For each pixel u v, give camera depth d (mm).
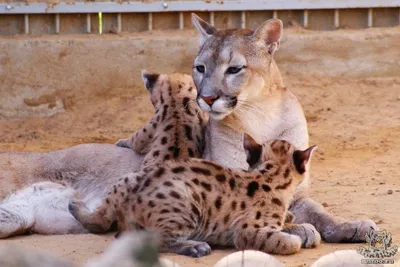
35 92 21141
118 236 10523
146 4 21672
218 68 11578
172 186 10234
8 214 11430
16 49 21109
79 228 11680
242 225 10234
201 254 9945
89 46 21297
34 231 11742
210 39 11953
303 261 9812
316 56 21703
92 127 20391
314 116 20531
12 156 12531
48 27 22000
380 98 21203
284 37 21578
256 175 10484
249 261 8570
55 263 3986
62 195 11867
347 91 21391
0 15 21688
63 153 12617
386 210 12641
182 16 21984
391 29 22125
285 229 10719
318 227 11273
